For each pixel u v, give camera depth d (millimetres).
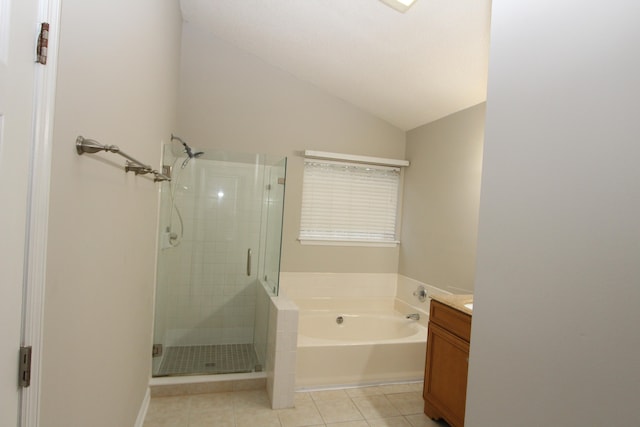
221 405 2314
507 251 1142
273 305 2457
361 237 3801
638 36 799
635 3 809
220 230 3256
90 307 1102
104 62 1104
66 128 858
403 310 3625
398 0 2033
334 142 3678
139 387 2031
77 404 1029
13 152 665
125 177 1458
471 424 1274
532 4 1085
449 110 3141
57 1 778
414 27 2252
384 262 3830
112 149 1011
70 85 867
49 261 804
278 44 3078
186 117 3281
